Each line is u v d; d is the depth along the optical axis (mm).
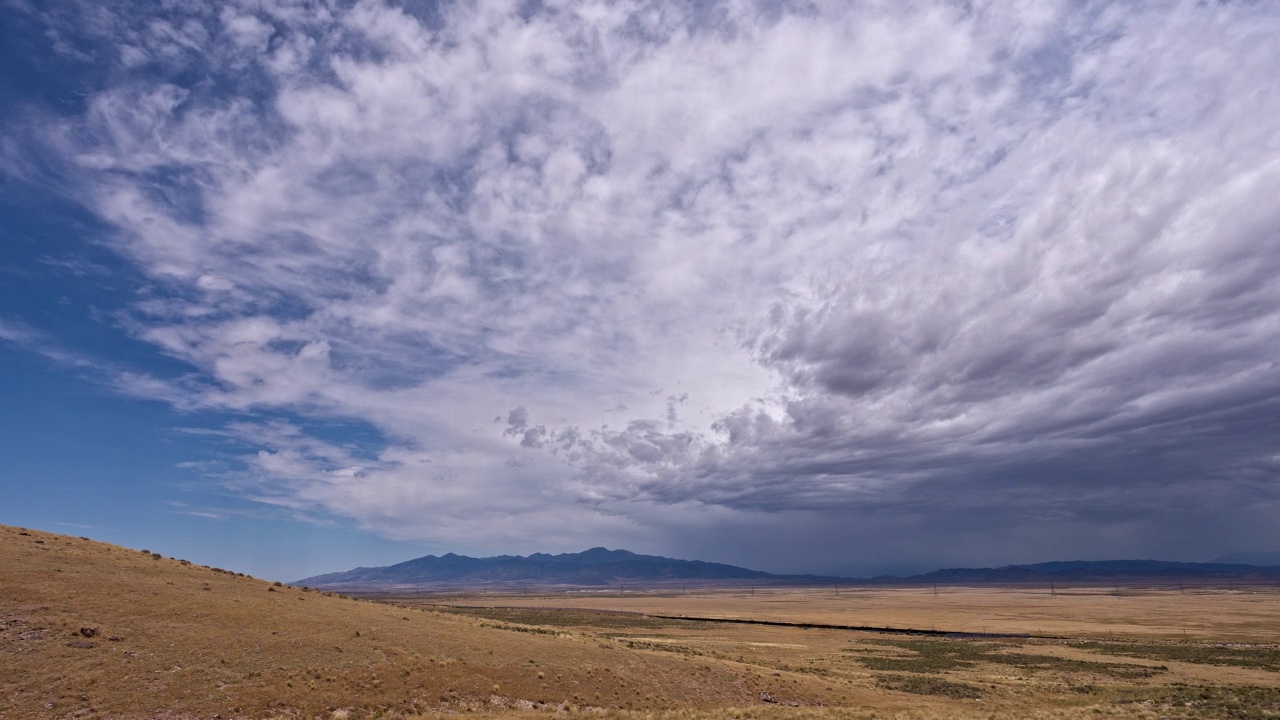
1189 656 84375
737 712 43219
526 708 41625
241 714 34094
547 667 48375
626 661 53688
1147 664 76938
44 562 48781
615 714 41188
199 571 61688
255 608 49562
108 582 47688
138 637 39781
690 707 46094
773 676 57500
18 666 34125
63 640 37438
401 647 46438
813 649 97375
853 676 66062
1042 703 52969
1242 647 94438
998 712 45781
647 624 139125
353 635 47250
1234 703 47469
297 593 62125
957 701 53906
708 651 74625
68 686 33375
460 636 53156
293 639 44094
